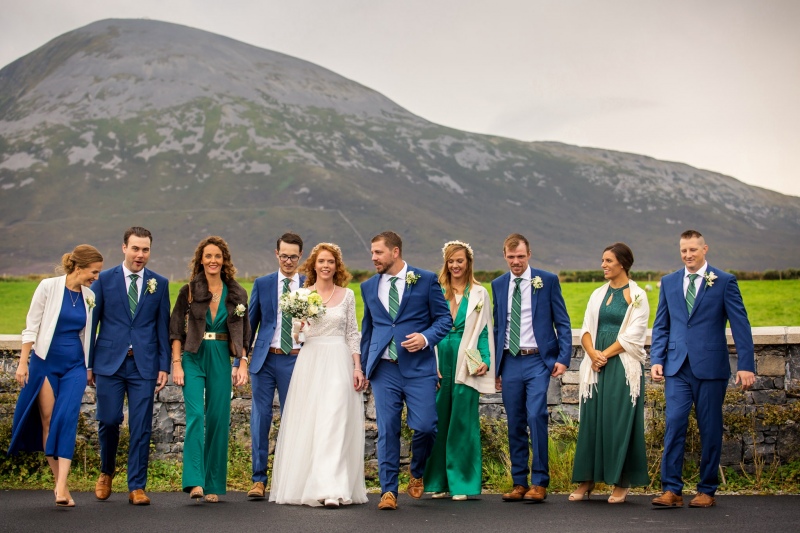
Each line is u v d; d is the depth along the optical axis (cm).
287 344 812
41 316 748
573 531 621
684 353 770
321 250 799
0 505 734
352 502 775
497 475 905
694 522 662
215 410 777
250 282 5303
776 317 3719
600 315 822
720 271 782
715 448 759
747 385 759
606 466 786
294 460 771
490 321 835
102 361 764
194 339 768
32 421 755
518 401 805
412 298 775
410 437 937
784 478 894
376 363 770
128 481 759
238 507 736
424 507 745
